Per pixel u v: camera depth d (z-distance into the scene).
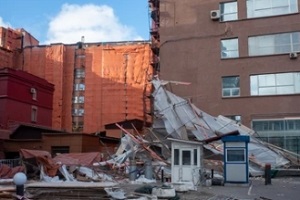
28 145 33.22
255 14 35.97
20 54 62.94
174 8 38.94
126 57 59.81
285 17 34.91
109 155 29.12
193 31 37.78
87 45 62.03
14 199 11.65
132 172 22.09
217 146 29.05
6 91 42.03
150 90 54.03
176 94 36.84
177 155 18.91
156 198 12.63
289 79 33.88
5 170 21.42
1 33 62.19
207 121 32.97
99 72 60.47
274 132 33.38
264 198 13.39
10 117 41.94
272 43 34.97
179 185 15.73
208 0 37.78
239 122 34.47
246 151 19.30
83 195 13.10
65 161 23.36
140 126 46.69
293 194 14.96
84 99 60.28
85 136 32.78
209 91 36.06
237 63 35.66
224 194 14.86
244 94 34.88
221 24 36.88
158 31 41.66
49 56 62.03
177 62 37.69
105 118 58.88
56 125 59.94
